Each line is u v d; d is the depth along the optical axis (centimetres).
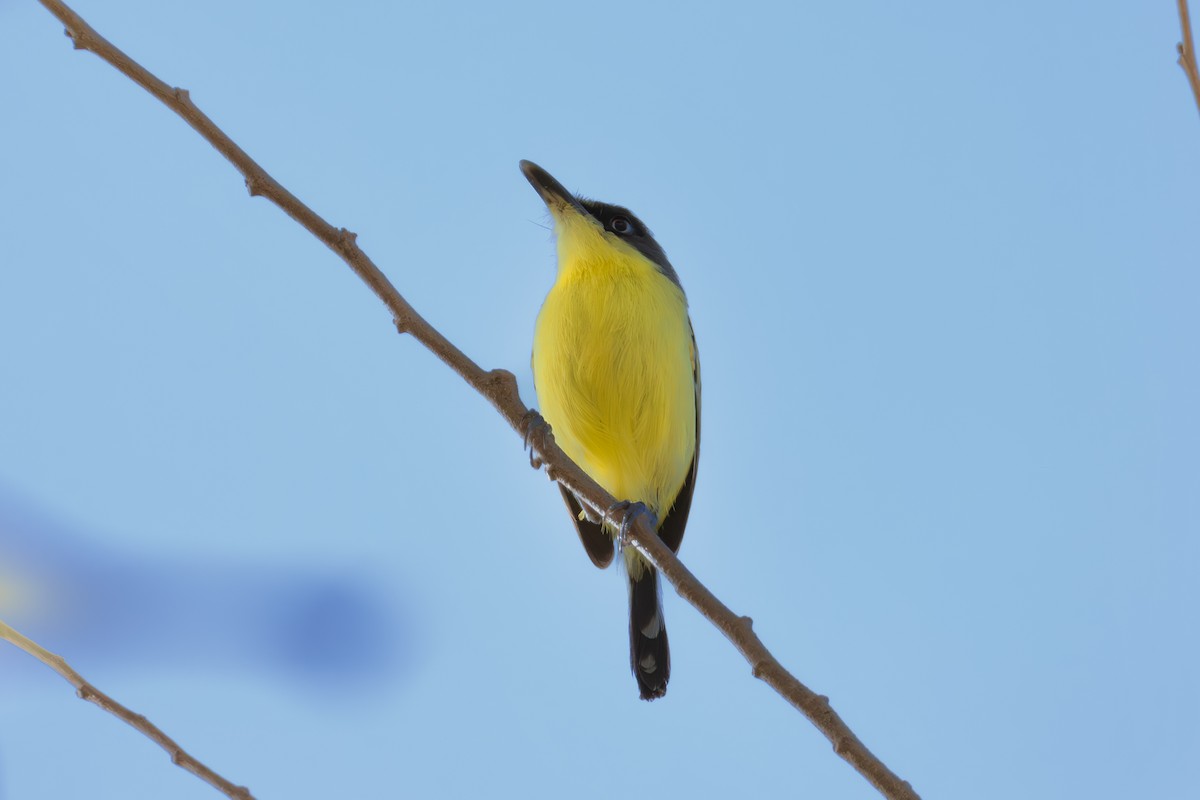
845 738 532
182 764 516
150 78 611
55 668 489
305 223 641
